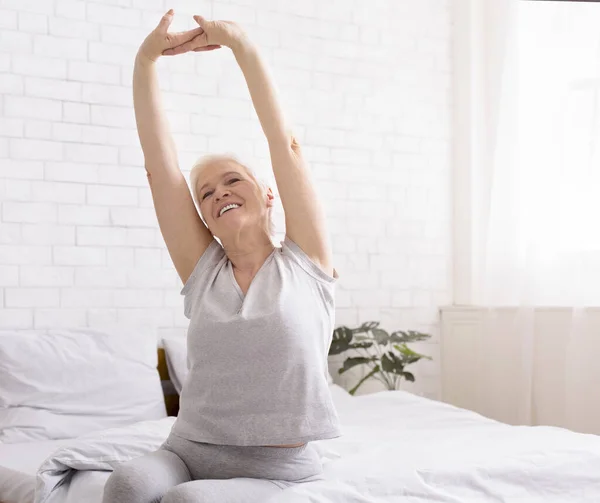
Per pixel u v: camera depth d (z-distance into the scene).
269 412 1.58
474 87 4.36
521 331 3.71
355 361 3.86
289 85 4.06
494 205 3.99
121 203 3.62
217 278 1.72
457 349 4.30
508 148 3.96
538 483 2.02
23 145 3.45
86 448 2.09
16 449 2.68
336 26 4.20
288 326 1.59
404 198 4.35
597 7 3.49
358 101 4.25
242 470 1.62
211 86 3.86
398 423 2.83
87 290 3.54
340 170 4.18
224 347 1.60
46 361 3.10
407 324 4.32
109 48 3.63
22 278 3.41
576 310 3.42
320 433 1.58
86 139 3.57
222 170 1.76
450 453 2.18
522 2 3.90
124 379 3.21
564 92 3.61
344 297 4.16
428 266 4.41
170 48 1.72
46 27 3.51
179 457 1.65
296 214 1.72
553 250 3.61
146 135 1.77
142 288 3.65
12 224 3.41
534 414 3.68
